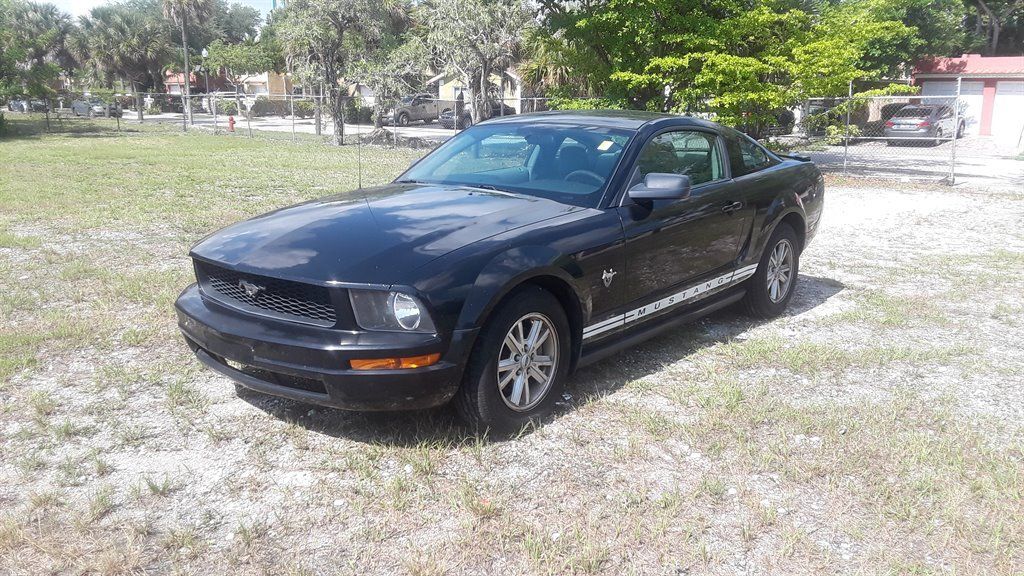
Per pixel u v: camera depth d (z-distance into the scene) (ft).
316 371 10.91
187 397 13.65
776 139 65.77
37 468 11.18
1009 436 12.82
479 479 11.00
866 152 84.84
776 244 18.94
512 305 11.82
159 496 10.46
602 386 14.53
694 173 16.57
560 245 12.64
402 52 105.29
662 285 15.24
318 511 10.18
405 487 10.73
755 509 10.34
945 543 9.60
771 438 12.45
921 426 13.12
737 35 53.31
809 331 18.58
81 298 19.75
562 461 11.59
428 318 10.91
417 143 93.20
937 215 38.83
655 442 12.24
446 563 9.05
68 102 175.42
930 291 22.77
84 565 8.88
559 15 58.23
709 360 16.17
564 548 9.33
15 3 215.92
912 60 110.73
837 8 66.74
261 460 11.50
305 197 40.37
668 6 52.90
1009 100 114.21
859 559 9.27
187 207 35.68
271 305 11.76
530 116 17.46
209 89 234.79
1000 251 28.53
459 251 11.60
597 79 59.67
